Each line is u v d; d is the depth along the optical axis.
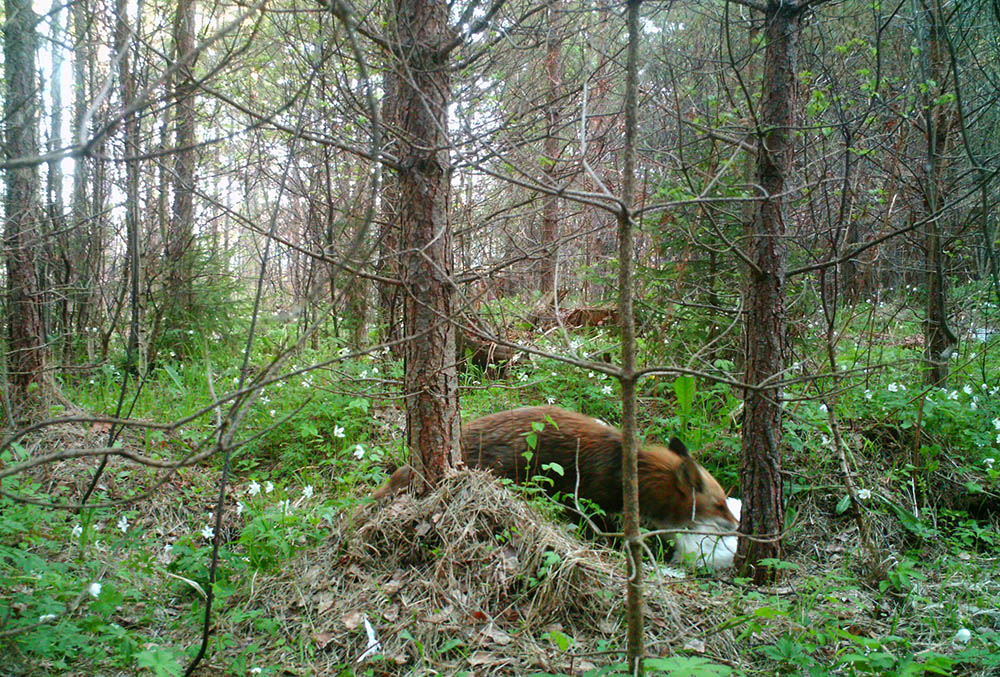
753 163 4.78
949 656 3.44
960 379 7.26
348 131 5.45
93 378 8.23
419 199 3.95
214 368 8.71
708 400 6.74
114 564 4.25
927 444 5.89
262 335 9.11
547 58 5.91
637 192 7.16
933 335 6.62
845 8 7.00
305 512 4.61
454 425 4.18
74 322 9.27
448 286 4.00
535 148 5.07
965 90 7.03
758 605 3.86
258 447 6.43
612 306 8.52
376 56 4.71
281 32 4.55
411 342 4.06
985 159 5.89
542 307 9.05
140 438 6.36
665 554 4.99
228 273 9.46
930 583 4.40
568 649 3.29
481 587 3.71
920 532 4.95
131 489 5.46
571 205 7.06
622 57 5.93
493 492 4.08
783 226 4.21
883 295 10.27
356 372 7.52
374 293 9.03
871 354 8.09
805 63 5.80
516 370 8.09
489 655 3.37
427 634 3.49
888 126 7.10
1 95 6.21
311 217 6.37
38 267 7.12
